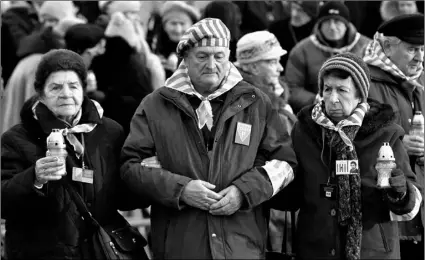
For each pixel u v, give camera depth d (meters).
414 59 13.29
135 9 18.09
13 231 11.83
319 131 11.96
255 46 14.51
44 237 11.70
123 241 11.94
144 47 16.30
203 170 11.72
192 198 11.49
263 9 18.16
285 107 14.54
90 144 12.00
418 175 12.98
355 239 11.72
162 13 18.11
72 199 11.74
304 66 16.53
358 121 11.75
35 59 16.64
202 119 11.85
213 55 11.73
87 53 15.57
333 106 11.76
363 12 18.75
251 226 11.82
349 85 11.73
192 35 11.71
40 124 11.86
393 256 11.84
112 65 15.66
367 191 11.78
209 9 16.06
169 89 11.96
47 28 17.17
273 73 14.60
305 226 12.01
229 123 11.87
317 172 11.91
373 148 11.87
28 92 16.44
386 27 13.35
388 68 13.30
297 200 12.23
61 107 11.78
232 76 12.01
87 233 11.78
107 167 12.02
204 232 11.62
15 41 18.03
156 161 11.83
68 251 11.66
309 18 18.27
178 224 11.71
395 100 13.33
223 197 11.51
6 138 11.86
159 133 11.85
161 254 11.82
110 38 15.69
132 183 11.73
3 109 16.55
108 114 15.50
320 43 16.58
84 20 19.17
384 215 11.86
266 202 12.32
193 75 11.86
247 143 11.83
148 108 11.98
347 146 11.78
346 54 11.82
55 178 11.33
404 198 11.59
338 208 11.80
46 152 11.61
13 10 18.41
